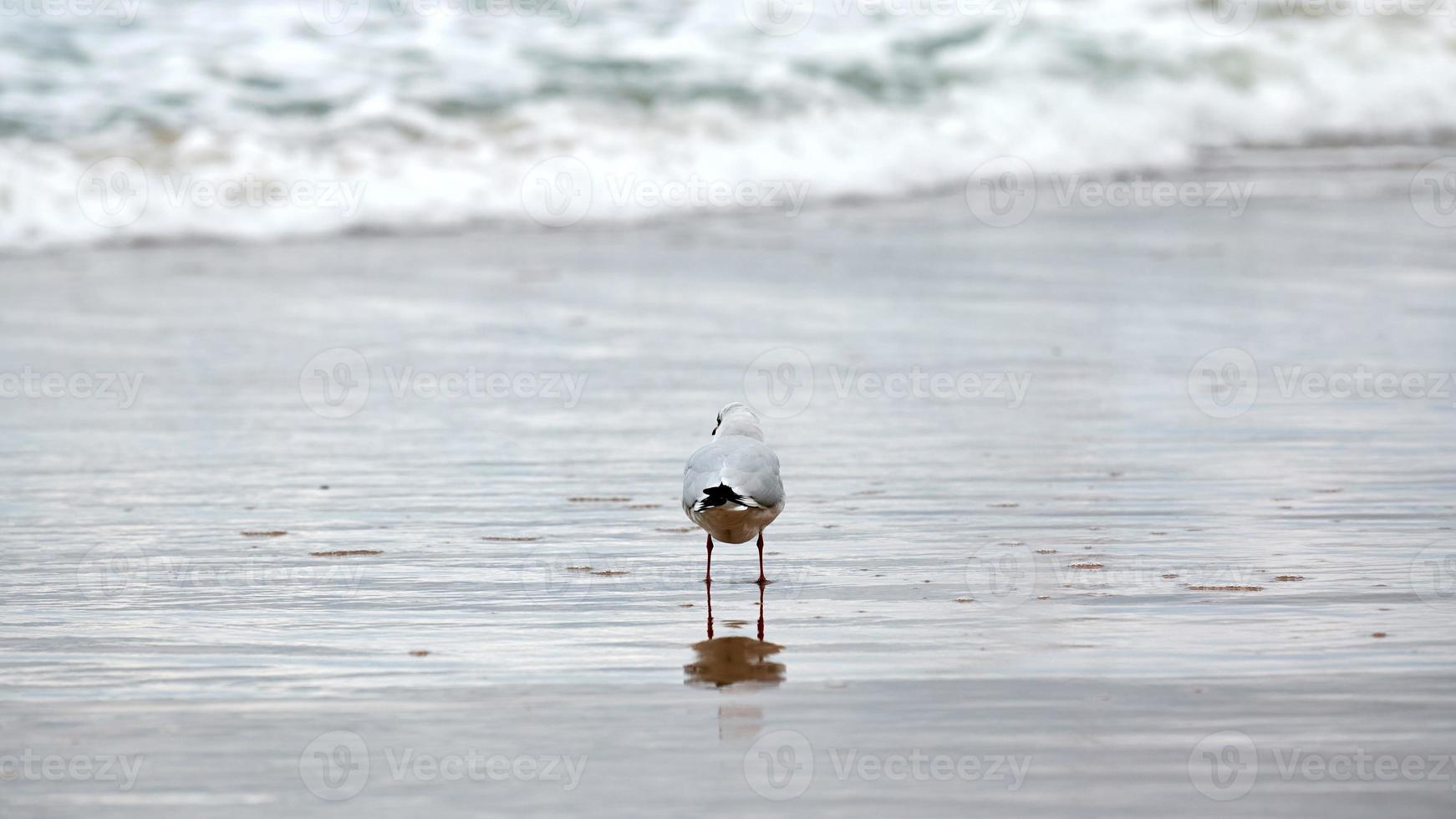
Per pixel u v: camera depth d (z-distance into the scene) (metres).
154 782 16.61
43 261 55.88
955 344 44.25
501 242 60.25
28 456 33.00
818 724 18.22
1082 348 43.72
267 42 76.81
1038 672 19.98
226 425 35.94
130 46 74.69
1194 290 51.31
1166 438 34.66
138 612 22.98
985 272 54.41
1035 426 35.81
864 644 21.31
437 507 29.36
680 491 30.66
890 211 66.56
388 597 23.81
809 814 15.76
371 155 66.75
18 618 22.64
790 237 60.81
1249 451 33.44
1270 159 77.19
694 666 20.44
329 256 57.44
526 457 33.28
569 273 54.31
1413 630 21.67
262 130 67.62
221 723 18.33
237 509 29.19
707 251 58.28
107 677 20.02
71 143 64.12
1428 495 29.77
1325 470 31.81
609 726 18.16
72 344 43.72
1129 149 76.69
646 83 77.06
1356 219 63.03
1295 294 50.62
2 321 46.44
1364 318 47.38
